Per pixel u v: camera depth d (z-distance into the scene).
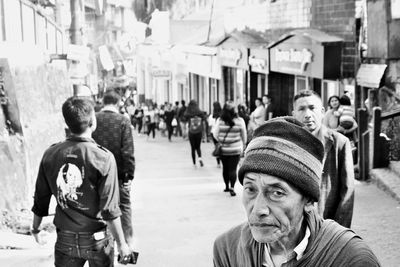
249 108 25.53
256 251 2.15
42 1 15.95
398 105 13.52
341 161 4.27
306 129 2.03
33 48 13.53
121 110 9.74
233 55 26.52
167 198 11.84
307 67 17.98
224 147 11.80
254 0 25.42
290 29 21.44
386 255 6.78
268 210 1.99
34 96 12.41
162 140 32.88
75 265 4.56
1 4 10.58
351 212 4.27
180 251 7.68
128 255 4.55
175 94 43.47
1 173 8.42
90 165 4.35
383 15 13.94
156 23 41.31
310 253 2.07
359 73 15.41
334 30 17.52
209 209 10.52
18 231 8.03
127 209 6.86
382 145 11.34
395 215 8.58
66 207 4.43
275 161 1.96
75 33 15.09
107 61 26.50
